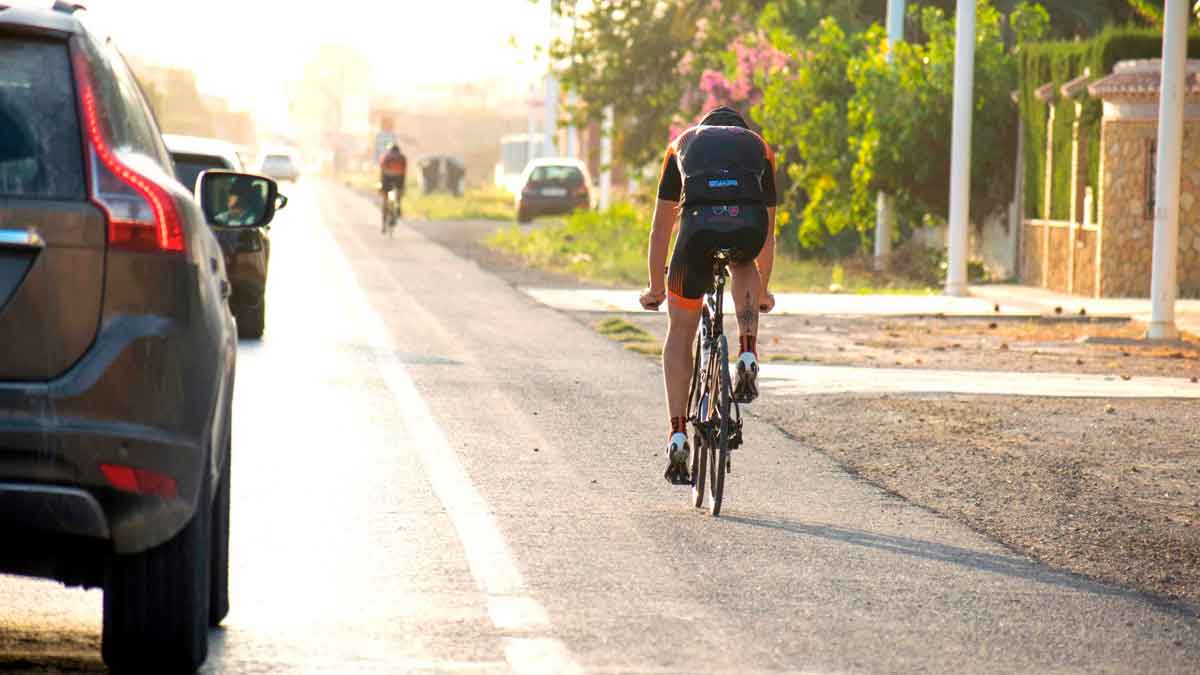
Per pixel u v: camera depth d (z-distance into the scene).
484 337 60.69
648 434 39.00
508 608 22.33
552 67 147.62
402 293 80.44
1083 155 87.38
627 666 19.61
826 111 102.44
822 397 46.09
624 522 28.61
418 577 24.06
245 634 20.73
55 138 17.17
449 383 46.81
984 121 98.88
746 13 139.62
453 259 111.06
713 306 30.27
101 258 17.03
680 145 29.16
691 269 28.83
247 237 56.09
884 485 33.22
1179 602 24.36
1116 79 82.94
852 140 98.94
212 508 20.55
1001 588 24.61
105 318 17.02
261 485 30.91
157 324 17.16
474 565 24.88
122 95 18.33
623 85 144.88
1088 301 81.62
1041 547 27.81
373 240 132.75
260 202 22.50
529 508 29.52
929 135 98.62
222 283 19.47
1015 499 31.97
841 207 103.62
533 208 168.00
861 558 26.31
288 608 22.11
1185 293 82.25
